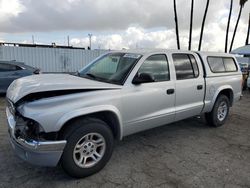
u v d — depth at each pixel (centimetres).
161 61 455
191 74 514
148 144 482
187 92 496
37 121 301
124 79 394
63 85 339
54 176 352
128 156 425
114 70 429
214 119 587
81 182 339
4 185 326
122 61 435
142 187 331
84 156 347
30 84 344
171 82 462
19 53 1499
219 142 505
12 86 380
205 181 350
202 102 540
